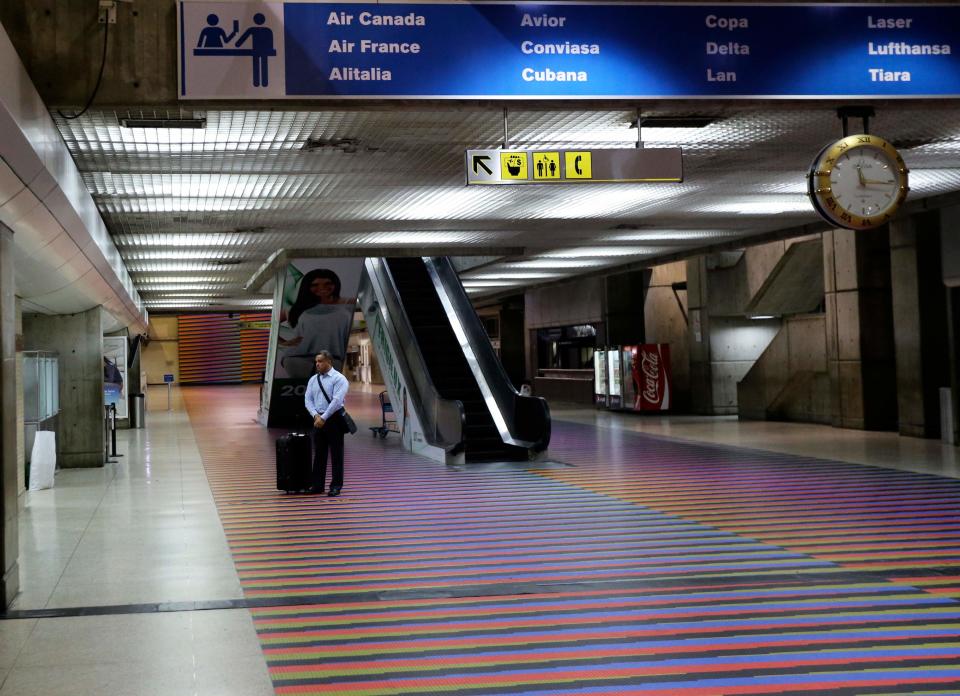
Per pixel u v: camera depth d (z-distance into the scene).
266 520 9.37
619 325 26.11
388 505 10.24
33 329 14.16
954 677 4.46
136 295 20.94
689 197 11.98
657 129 8.21
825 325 19.03
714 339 22.14
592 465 13.46
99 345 14.32
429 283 20.23
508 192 10.98
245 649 5.09
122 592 6.40
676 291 23.70
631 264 21.17
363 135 7.94
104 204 10.60
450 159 9.03
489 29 6.73
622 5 6.91
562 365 30.28
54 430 14.12
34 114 5.79
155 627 5.54
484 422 15.91
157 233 13.13
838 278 17.83
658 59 6.96
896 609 5.70
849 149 7.16
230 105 6.45
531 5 6.79
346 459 14.86
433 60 6.66
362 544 8.09
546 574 6.84
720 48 7.04
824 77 7.16
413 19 6.65
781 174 10.54
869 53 7.22
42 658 4.93
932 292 15.48
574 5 6.85
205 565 7.27
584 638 5.21
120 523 9.22
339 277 20.61
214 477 12.91
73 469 13.97
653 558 7.30
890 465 12.45
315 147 8.29
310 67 6.51
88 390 14.28
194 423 23.83
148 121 7.05
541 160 7.01
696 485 11.16
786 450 14.57
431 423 15.19
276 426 22.20
